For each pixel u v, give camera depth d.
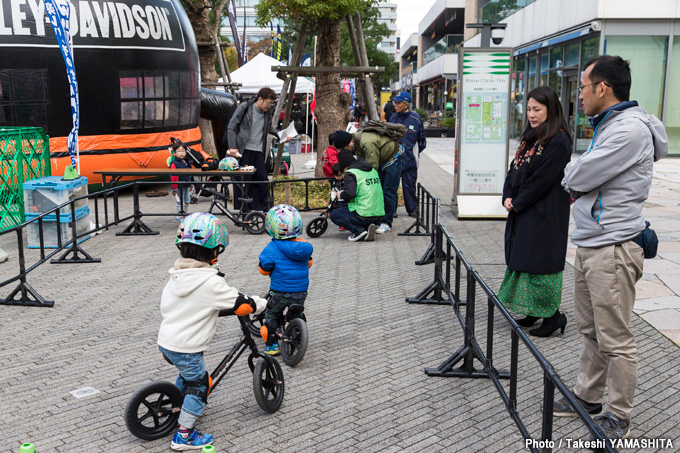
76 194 9.02
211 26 21.89
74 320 5.85
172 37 14.21
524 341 3.15
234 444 3.66
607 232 3.47
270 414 4.04
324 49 14.45
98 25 12.65
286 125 13.95
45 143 10.74
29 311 6.12
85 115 12.67
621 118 3.40
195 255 3.55
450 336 5.43
